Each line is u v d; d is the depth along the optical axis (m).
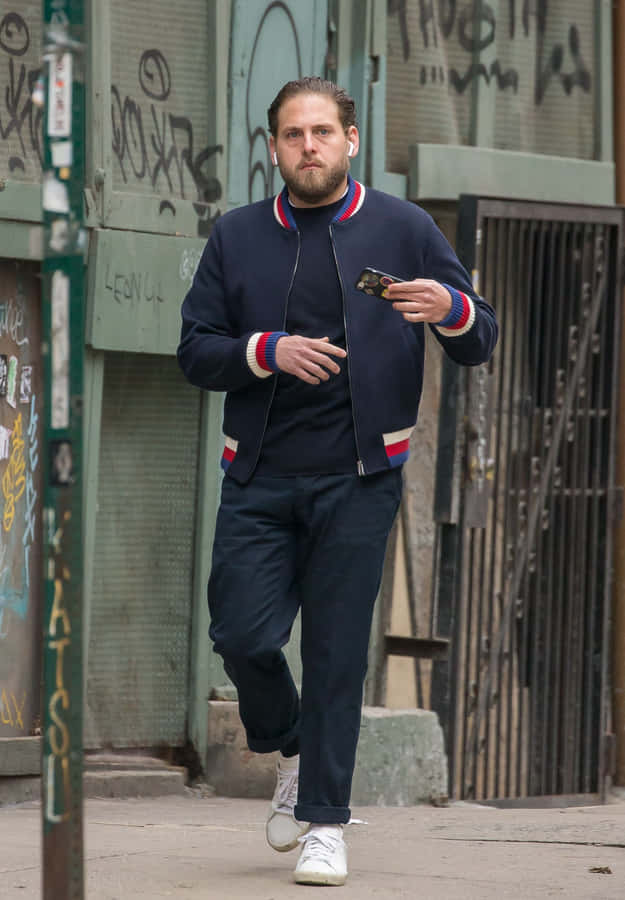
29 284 19.19
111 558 20.22
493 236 22.45
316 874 12.15
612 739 24.44
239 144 21.19
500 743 24.00
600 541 24.22
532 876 13.09
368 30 22.27
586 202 24.81
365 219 12.17
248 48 21.22
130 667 20.38
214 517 20.81
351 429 12.06
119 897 11.62
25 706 19.12
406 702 23.50
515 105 24.38
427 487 23.73
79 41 7.95
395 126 23.02
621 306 24.05
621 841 15.46
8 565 18.89
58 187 7.98
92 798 19.47
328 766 12.12
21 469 19.11
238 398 12.27
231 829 16.56
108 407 20.17
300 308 12.05
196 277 12.57
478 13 23.88
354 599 12.09
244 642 11.96
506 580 23.17
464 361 12.23
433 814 18.66
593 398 24.22
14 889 12.07
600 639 24.19
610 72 25.34
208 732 20.69
